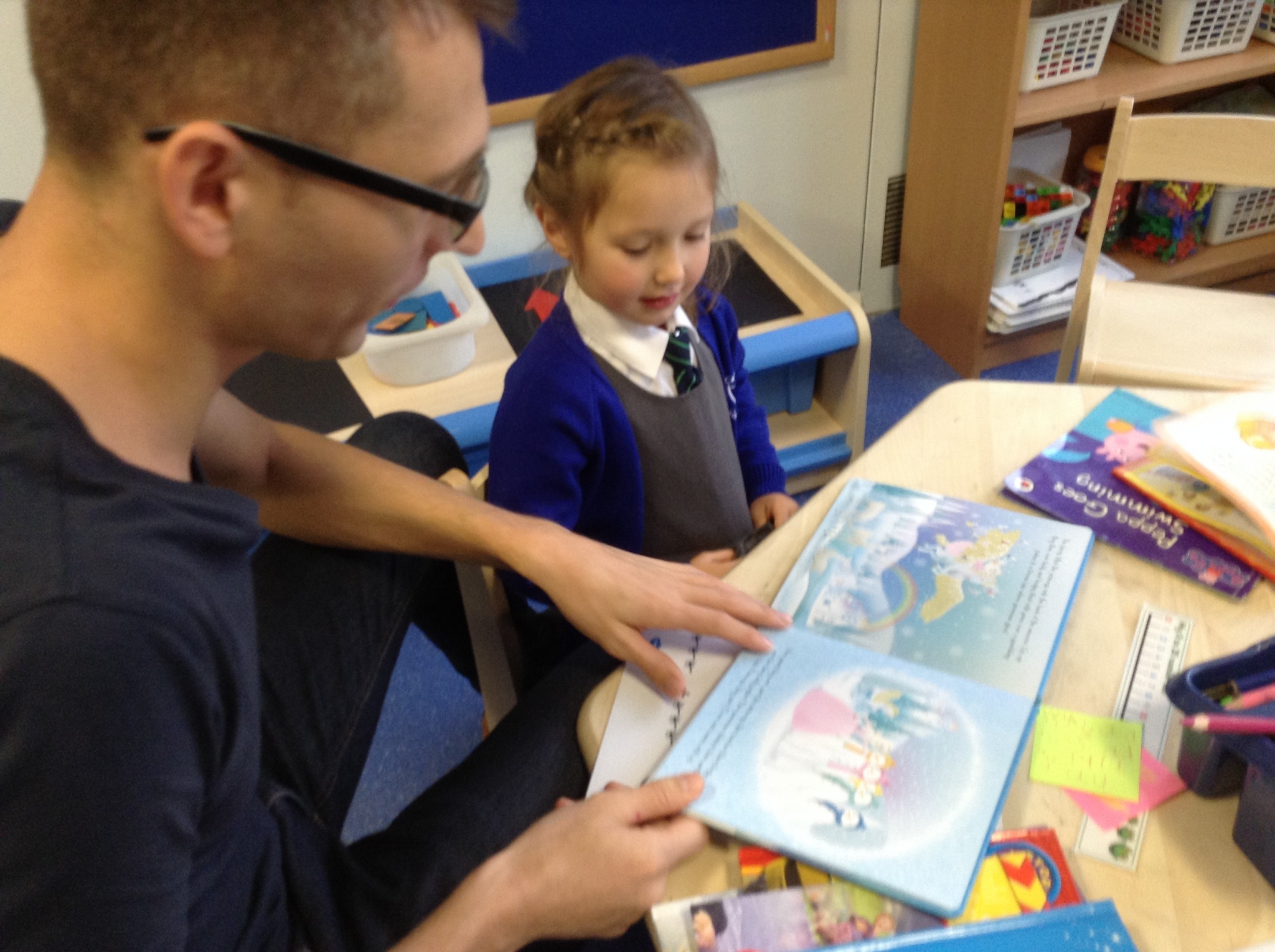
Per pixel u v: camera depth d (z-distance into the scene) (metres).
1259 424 0.79
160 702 0.43
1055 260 2.00
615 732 0.64
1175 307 1.43
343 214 0.44
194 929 0.58
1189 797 0.56
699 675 0.67
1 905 0.43
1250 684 0.58
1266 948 0.47
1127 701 0.62
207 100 0.40
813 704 0.63
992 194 1.75
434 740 1.44
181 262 0.44
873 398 2.00
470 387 1.60
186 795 0.47
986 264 1.83
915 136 1.94
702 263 0.98
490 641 1.00
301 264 0.45
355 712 0.85
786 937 0.51
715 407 1.12
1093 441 0.84
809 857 0.54
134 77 0.39
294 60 0.39
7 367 0.41
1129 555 0.73
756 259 1.88
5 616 0.39
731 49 1.78
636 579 0.74
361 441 1.03
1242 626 0.67
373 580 0.90
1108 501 0.77
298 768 0.80
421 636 1.61
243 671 0.50
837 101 1.91
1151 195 2.02
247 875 0.64
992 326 1.95
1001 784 0.57
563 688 0.82
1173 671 0.64
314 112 0.41
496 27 0.47
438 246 0.51
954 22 1.71
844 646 0.67
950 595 0.70
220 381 0.52
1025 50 1.65
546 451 1.01
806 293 1.74
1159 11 1.78
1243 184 1.28
